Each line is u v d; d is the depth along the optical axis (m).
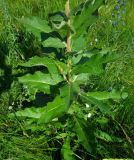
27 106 1.04
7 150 0.93
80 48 0.84
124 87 1.09
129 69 1.19
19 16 1.42
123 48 1.28
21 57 1.20
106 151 0.96
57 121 0.94
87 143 0.86
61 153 0.93
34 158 0.92
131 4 1.58
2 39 1.22
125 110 1.06
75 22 0.77
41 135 0.98
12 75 1.07
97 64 0.81
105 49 0.83
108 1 1.48
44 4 1.48
